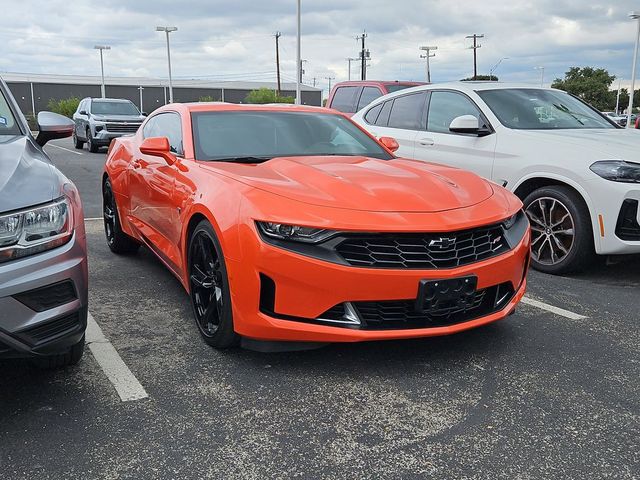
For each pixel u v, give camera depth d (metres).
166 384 2.96
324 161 3.76
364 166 3.68
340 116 4.77
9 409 2.71
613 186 4.58
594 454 2.40
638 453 2.41
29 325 2.43
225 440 2.48
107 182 5.67
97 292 4.44
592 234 4.81
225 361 3.23
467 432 2.56
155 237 4.37
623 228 4.61
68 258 2.56
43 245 2.49
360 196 3.09
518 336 3.64
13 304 2.39
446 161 5.98
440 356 3.33
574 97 6.56
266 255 2.91
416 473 2.27
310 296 2.90
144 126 5.29
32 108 74.75
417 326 3.02
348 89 11.59
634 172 4.55
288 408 2.74
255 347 3.12
